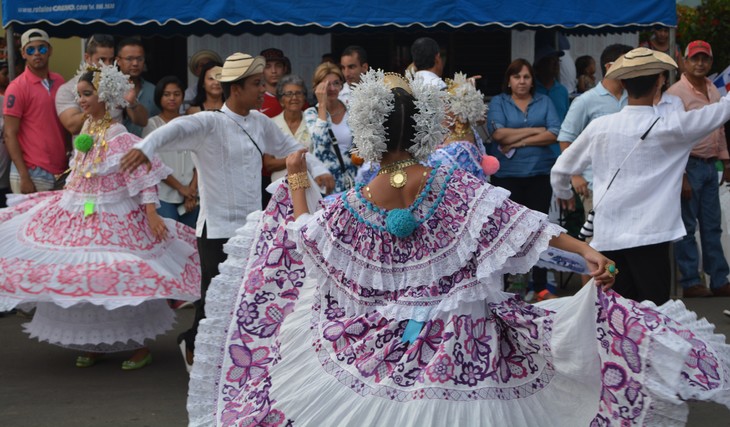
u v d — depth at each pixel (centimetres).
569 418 414
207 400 468
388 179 419
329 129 793
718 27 1274
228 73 610
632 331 401
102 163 679
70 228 679
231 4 830
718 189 905
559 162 614
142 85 903
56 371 692
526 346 417
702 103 867
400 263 418
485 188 411
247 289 484
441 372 399
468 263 412
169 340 778
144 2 829
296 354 431
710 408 601
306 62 1130
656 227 583
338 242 423
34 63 858
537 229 402
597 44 1243
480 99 675
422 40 812
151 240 686
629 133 585
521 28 884
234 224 616
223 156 611
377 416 400
